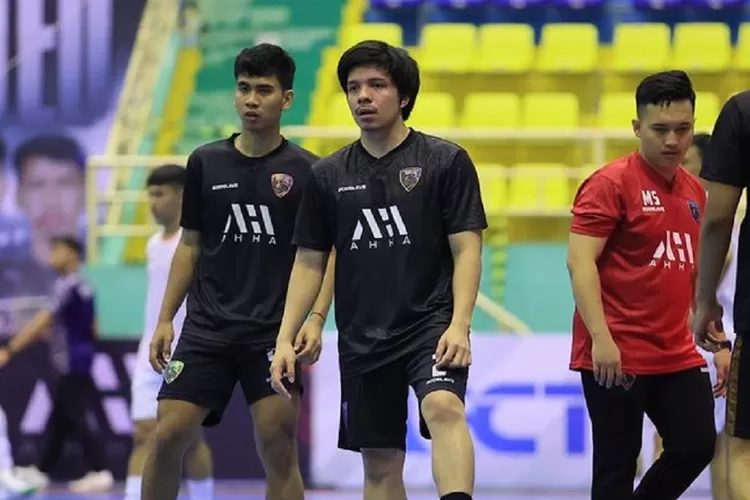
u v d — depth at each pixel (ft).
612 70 116.78
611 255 43.73
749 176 38.58
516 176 100.78
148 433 63.16
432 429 38.96
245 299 46.80
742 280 38.68
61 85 128.98
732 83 116.78
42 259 125.49
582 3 128.88
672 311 43.60
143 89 124.88
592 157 102.58
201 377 46.32
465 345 39.24
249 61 46.52
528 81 116.88
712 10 129.18
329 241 42.98
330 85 119.75
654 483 44.04
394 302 41.11
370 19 132.16
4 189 127.13
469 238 40.81
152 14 129.90
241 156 47.37
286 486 46.83
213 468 82.23
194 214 47.67
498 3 129.70
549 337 79.77
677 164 43.47
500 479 79.46
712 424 43.62
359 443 42.01
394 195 41.22
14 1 129.39
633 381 43.39
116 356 83.71
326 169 42.29
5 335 98.94
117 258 108.47
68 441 87.25
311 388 80.53
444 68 117.50
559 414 79.36
